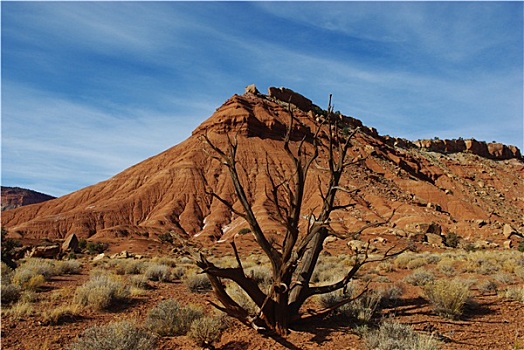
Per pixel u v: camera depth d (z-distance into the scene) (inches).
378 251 1160.8
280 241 1716.3
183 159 4234.7
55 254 1201.4
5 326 307.4
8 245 1197.7
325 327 297.7
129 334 251.4
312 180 3262.8
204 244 2095.2
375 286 500.4
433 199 4232.3
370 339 253.0
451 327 311.7
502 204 5654.5
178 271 644.7
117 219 3427.7
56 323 325.4
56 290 477.7
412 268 751.7
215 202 3622.0
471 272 657.0
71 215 3356.3
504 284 516.1
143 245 1961.1
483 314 354.6
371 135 6756.9
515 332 297.7
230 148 296.8
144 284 518.9
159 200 3713.1
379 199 3356.3
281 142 4534.9
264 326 281.9
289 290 277.1
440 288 363.9
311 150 4355.3
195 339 272.7
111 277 550.3
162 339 283.9
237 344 266.5
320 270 675.4
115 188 4200.3
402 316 343.6
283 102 6127.0
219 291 271.0
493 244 1975.9
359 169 4259.4
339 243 1749.5
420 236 1939.0
